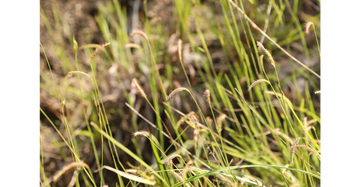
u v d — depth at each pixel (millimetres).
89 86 1020
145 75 1004
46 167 977
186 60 1018
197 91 1009
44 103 1007
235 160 953
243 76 989
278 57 1021
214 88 1001
